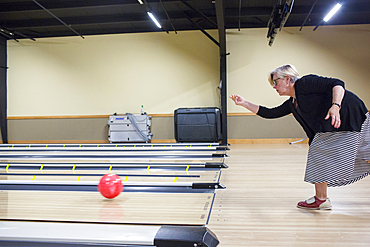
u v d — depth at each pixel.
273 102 7.45
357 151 1.67
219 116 7.32
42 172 3.10
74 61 8.22
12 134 8.43
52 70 8.28
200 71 7.86
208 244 0.90
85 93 8.20
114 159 4.00
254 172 3.18
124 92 8.10
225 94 7.27
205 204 1.88
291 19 7.16
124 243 0.90
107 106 8.16
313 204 1.80
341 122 1.61
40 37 8.27
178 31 7.90
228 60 7.55
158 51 7.99
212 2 6.38
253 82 7.49
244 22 7.37
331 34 7.30
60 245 0.92
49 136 8.32
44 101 8.32
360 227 1.48
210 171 3.16
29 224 1.04
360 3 6.50
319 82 1.62
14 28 7.55
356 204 1.92
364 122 1.64
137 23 7.59
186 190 2.29
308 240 1.32
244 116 7.56
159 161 3.80
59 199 1.99
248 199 2.07
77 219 1.57
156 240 0.90
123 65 8.09
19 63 8.36
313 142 1.75
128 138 7.82
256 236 1.37
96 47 8.16
